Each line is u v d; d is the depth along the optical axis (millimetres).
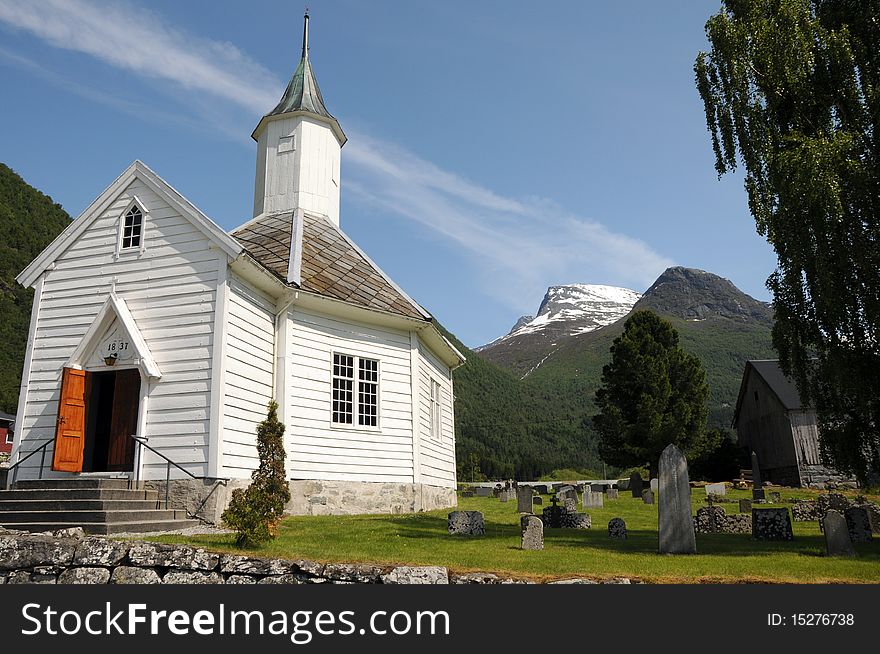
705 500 28219
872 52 14797
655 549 12594
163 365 15922
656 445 43094
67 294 17188
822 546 13516
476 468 72688
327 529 14492
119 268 16969
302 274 19594
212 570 9250
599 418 46625
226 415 15523
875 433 14297
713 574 9773
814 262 13422
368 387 20469
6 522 12344
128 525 12305
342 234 24562
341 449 19016
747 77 15555
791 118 15219
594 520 19797
